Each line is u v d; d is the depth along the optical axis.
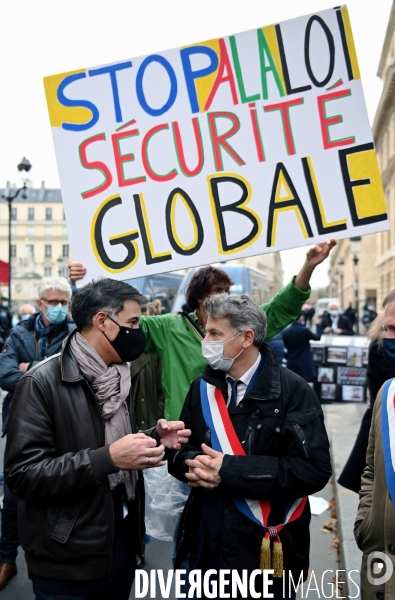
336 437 7.34
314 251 3.00
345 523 4.35
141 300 2.31
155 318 3.28
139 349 2.29
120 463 2.04
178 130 3.07
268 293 20.27
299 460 2.20
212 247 3.05
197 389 2.46
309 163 3.01
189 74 3.06
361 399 10.67
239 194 3.04
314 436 2.23
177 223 3.06
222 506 2.26
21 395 2.18
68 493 2.06
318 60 3.00
